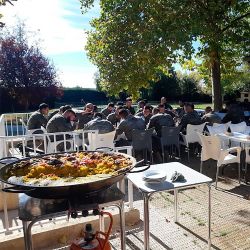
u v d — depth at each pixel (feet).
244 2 31.60
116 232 10.90
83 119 23.45
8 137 13.48
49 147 17.42
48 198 6.42
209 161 20.89
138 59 31.91
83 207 6.61
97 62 35.70
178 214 12.47
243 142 16.29
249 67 49.70
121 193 7.75
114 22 32.14
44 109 22.11
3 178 6.93
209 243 9.63
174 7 29.58
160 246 10.07
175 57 30.42
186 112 22.61
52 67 55.01
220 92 34.78
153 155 21.86
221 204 13.44
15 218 11.46
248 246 10.01
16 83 52.26
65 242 10.26
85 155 8.80
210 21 30.27
